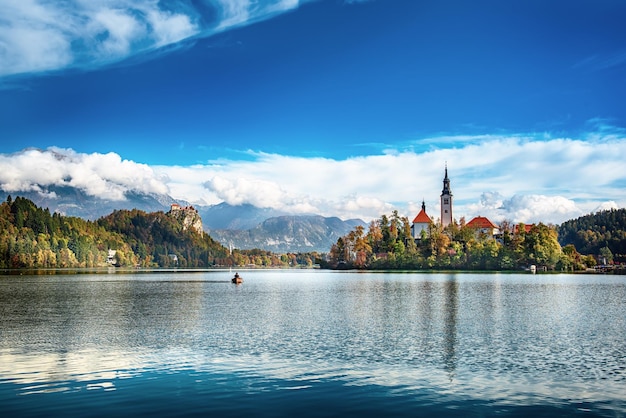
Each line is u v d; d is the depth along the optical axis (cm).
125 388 3120
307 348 4350
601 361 3878
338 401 2880
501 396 2991
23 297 10031
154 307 8075
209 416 2625
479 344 4562
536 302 8788
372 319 6356
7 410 2705
